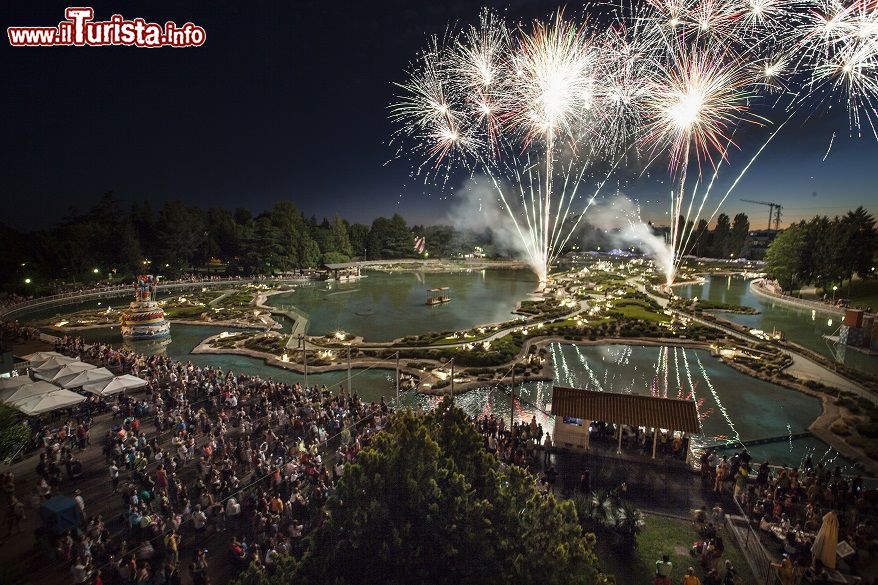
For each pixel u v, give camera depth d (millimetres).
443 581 11820
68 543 20797
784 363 58219
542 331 73812
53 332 74438
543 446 32031
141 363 49188
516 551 12609
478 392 49781
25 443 30812
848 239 100938
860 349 66938
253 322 82875
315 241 175625
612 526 22984
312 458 28516
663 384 52844
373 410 38344
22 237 111750
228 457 28891
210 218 165750
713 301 111625
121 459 29266
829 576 19578
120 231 126500
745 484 27734
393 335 76688
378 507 12328
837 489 25969
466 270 195000
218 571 20719
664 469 29312
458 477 13008
